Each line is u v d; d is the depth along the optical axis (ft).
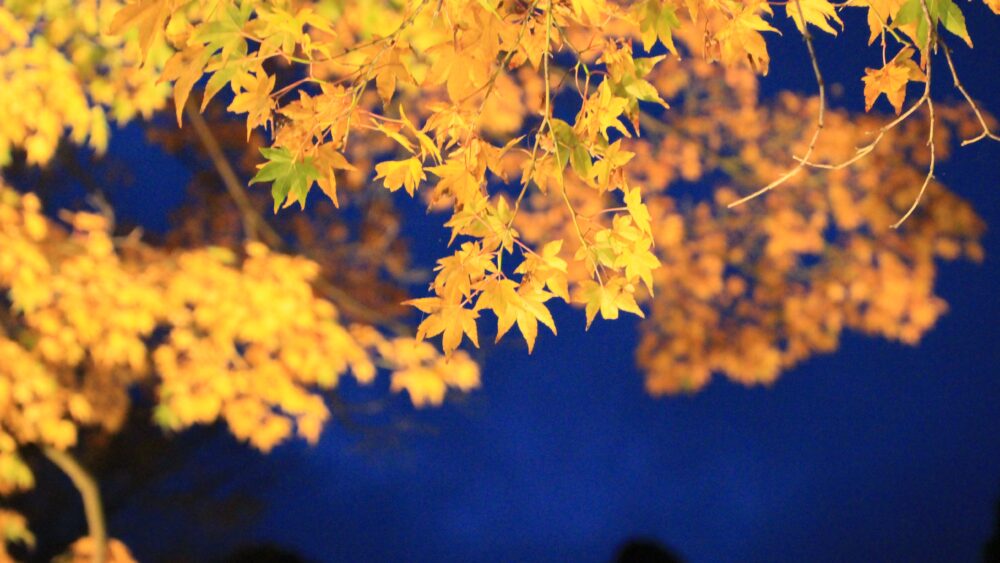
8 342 19.25
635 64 8.05
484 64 7.24
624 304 7.88
